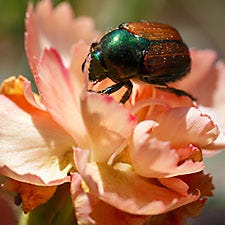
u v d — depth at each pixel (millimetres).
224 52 191
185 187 102
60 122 106
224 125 124
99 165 105
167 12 184
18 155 106
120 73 107
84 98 101
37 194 105
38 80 106
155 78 107
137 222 102
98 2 160
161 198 103
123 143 104
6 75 171
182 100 108
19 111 109
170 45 107
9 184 105
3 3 156
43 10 128
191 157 103
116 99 108
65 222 109
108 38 107
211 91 127
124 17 161
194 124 103
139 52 106
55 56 107
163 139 104
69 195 108
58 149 107
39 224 109
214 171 172
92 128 103
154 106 106
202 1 185
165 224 106
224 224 156
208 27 188
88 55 108
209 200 158
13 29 160
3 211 120
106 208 102
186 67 109
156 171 102
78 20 131
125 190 103
